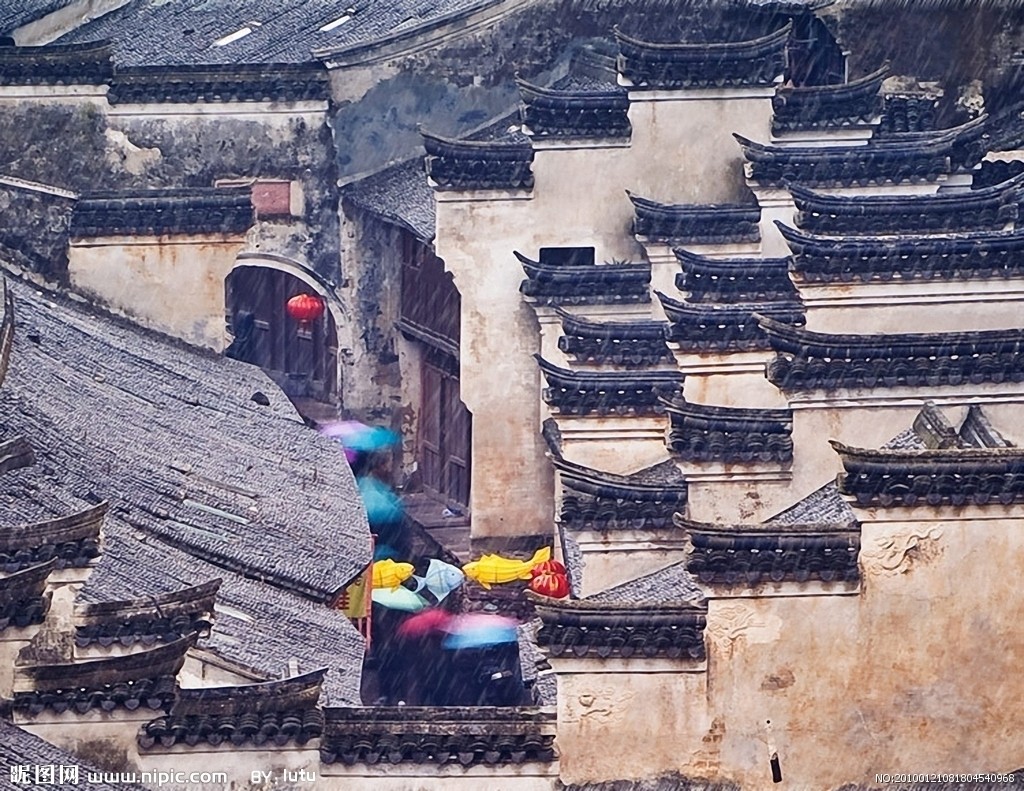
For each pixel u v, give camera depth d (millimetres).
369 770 112688
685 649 112875
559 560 178375
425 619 179500
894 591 112125
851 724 113188
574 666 113125
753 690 113188
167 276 185500
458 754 113125
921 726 113188
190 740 110188
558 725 113688
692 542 112500
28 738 106188
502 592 183625
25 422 149000
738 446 135125
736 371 145750
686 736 113625
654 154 189500
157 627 114500
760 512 135500
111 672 109125
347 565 151750
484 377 193875
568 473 140250
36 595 107188
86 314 183625
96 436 155000
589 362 164375
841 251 135750
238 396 180625
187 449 161375
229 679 126812
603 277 180250
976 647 112500
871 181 169375
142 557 136750
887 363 129750
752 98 187000
